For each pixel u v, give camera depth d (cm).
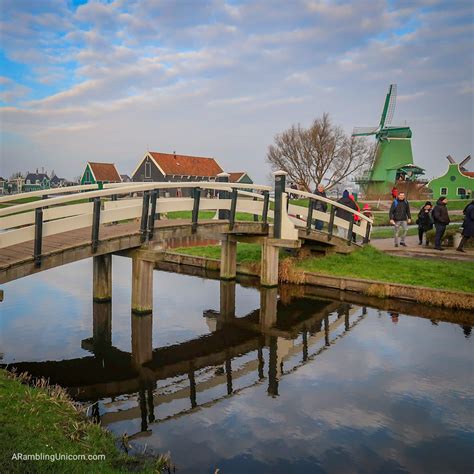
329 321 920
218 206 1039
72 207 765
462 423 512
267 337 829
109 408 548
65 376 637
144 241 866
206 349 764
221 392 596
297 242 1104
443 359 701
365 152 4928
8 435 395
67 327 842
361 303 1045
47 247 760
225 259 1255
